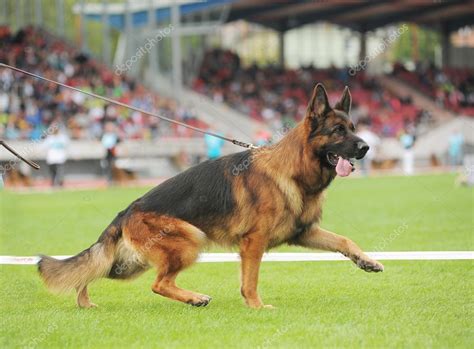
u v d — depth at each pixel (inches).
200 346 261.1
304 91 1899.6
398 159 1621.6
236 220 331.3
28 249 519.8
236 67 1943.9
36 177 1243.2
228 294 367.2
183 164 1380.4
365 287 369.4
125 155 1321.4
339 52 2655.0
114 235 334.0
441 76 2174.0
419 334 271.7
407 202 822.5
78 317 313.3
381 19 2193.7
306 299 346.9
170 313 319.3
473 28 2418.8
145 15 1631.4
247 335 275.6
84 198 920.9
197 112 1643.7
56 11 1979.6
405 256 450.3
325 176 333.1
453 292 351.3
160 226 329.4
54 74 1427.2
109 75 1534.2
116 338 275.7
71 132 1315.2
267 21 2187.5
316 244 348.2
